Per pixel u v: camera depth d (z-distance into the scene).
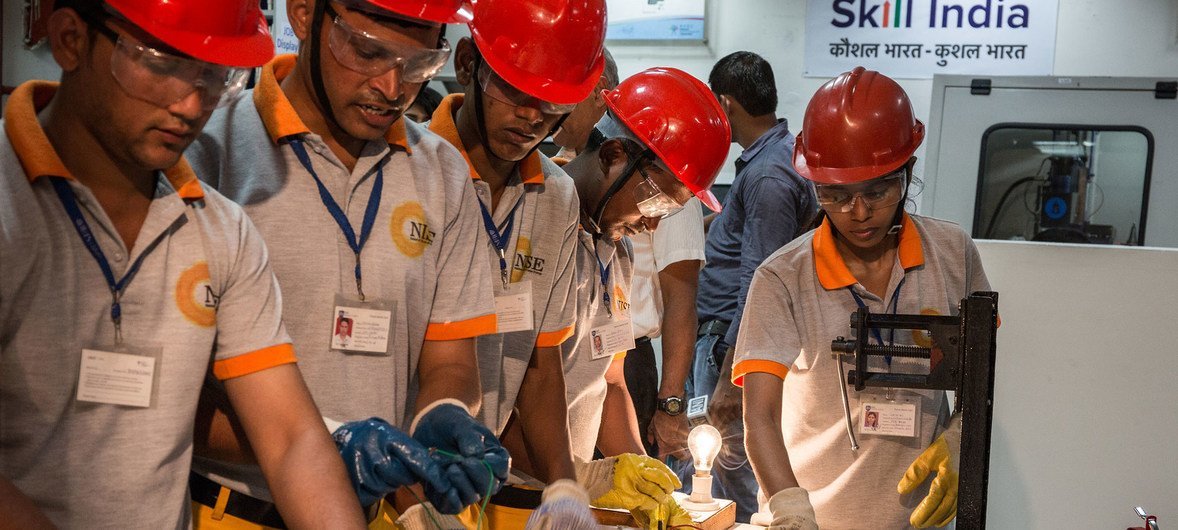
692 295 3.33
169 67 1.16
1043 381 2.93
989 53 5.24
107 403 1.26
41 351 1.21
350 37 1.45
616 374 2.68
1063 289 2.90
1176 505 2.85
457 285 1.77
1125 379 2.87
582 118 2.82
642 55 5.55
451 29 5.48
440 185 1.74
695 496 2.44
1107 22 5.12
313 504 1.31
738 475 3.33
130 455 1.28
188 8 1.17
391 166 1.67
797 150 2.33
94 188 1.25
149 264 1.28
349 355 1.60
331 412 1.59
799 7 5.40
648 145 2.17
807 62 5.41
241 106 1.62
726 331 3.81
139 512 1.30
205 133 1.61
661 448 3.30
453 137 1.98
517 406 2.21
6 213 1.17
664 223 3.30
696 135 2.19
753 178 3.69
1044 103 4.42
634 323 3.35
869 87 2.15
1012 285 2.93
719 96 4.12
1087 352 2.89
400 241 1.65
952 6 5.25
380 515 1.81
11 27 5.01
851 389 2.22
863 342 1.82
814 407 2.26
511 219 2.07
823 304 2.23
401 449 1.41
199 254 1.32
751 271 3.59
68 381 1.23
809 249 2.27
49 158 1.20
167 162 1.23
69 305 1.23
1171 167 4.33
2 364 1.19
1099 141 4.40
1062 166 4.44
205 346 1.33
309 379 1.58
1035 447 2.94
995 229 4.53
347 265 1.61
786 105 5.46
